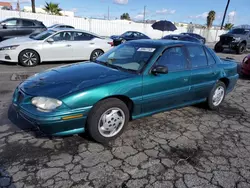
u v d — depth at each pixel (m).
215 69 4.12
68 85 2.73
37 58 7.82
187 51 3.76
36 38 8.10
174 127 3.55
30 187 2.13
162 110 3.54
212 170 2.51
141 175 2.37
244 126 3.73
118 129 3.07
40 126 2.53
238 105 4.80
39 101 2.56
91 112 2.74
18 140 2.91
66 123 2.59
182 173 2.43
